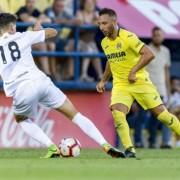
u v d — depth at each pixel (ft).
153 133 148.77
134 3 160.86
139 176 68.85
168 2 163.43
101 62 158.81
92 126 98.37
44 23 145.89
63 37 150.00
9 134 143.23
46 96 97.25
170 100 159.74
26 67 96.32
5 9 146.30
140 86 102.99
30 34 97.04
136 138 148.36
